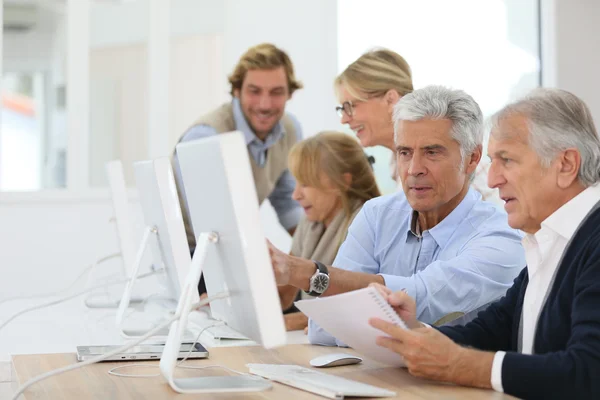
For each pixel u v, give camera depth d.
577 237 2.60
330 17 7.98
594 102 7.55
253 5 7.98
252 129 7.43
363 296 2.50
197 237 2.76
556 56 7.46
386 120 4.98
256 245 2.28
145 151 7.92
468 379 2.49
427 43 7.78
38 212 7.58
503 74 7.66
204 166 2.47
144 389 2.57
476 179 4.91
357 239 3.81
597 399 2.34
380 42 7.95
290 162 4.71
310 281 3.20
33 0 7.58
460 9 7.70
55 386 2.63
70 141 7.67
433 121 3.32
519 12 7.64
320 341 3.43
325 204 4.66
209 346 3.44
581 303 2.44
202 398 2.42
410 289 3.27
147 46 7.86
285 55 7.44
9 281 7.52
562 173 2.61
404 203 3.73
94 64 7.79
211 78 7.99
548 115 2.60
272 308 2.29
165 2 7.82
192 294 2.52
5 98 7.61
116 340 3.86
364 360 3.03
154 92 7.82
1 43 7.53
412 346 2.52
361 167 4.64
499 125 2.69
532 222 2.70
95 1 7.76
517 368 2.42
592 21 7.50
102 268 7.71
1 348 3.62
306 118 7.98
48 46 7.69
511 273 3.39
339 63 8.04
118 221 5.11
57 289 7.62
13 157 7.65
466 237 3.50
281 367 2.83
